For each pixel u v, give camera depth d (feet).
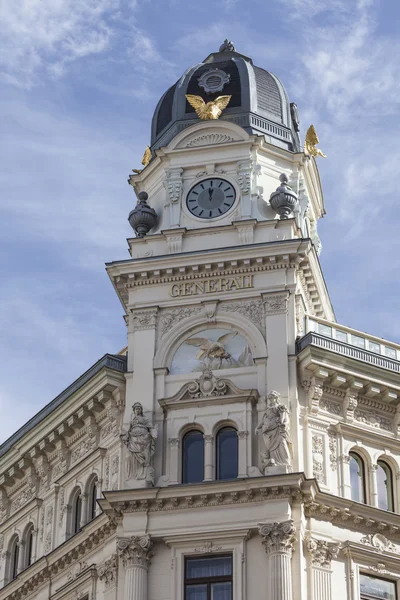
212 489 218.79
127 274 241.55
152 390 232.12
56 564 239.30
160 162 255.70
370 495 232.53
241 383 229.86
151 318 238.68
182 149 253.03
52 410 248.52
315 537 221.05
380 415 239.71
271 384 228.22
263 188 251.19
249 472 220.84
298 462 223.30
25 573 246.06
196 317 237.04
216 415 226.99
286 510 216.33
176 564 217.15
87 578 229.04
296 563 215.31
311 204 269.03
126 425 230.89
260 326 233.96
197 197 249.75
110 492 221.25
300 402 230.27
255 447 223.71
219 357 232.94
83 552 234.17
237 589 213.05
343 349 234.38
